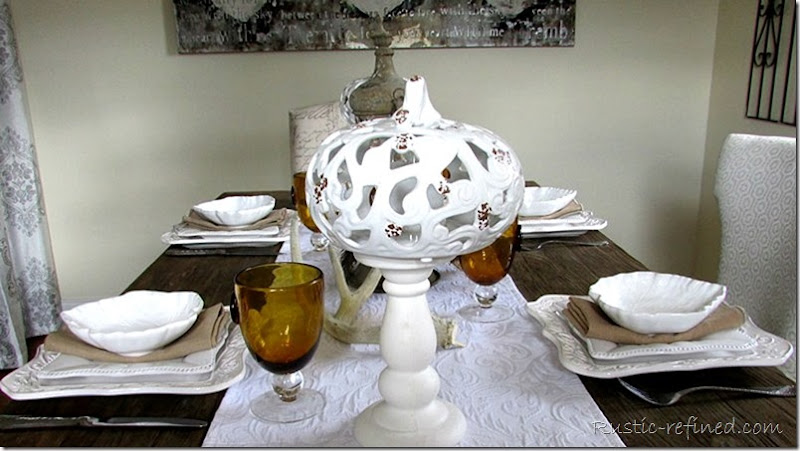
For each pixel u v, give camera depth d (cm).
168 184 269
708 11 253
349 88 160
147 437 69
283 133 262
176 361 80
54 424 70
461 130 65
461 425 69
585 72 258
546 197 159
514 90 259
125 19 251
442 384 79
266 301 69
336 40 249
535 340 91
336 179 63
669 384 77
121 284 282
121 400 75
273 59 254
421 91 66
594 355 78
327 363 85
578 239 138
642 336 80
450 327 88
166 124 262
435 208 60
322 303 74
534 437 68
